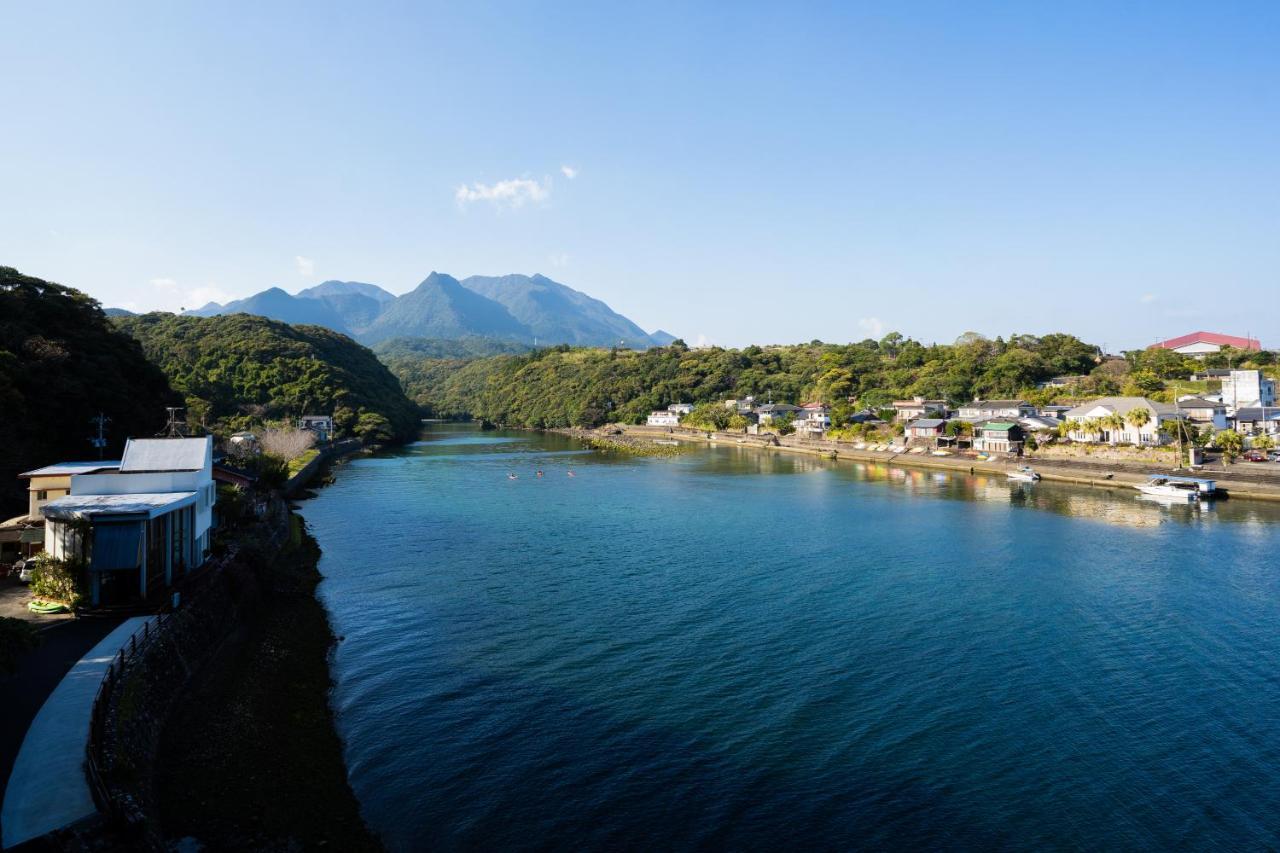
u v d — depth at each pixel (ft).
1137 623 136.87
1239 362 495.00
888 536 214.28
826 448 473.67
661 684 112.06
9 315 226.17
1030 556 187.62
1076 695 107.45
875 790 83.56
